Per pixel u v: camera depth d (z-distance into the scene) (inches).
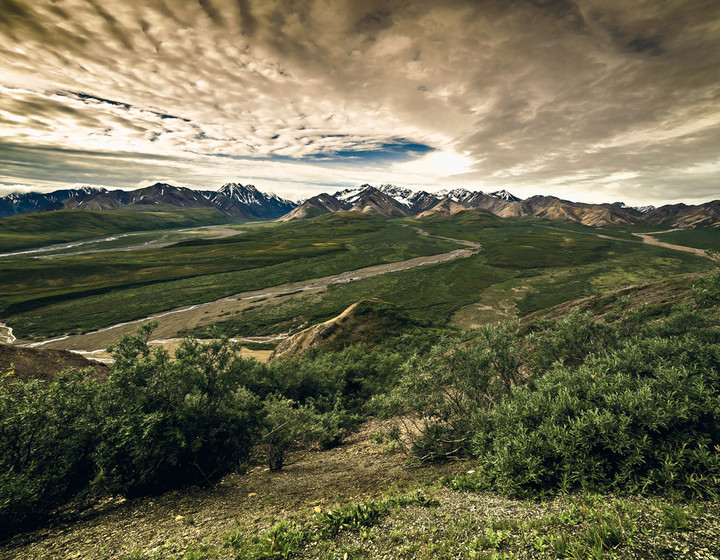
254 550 244.7
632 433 269.1
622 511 220.7
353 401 965.8
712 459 231.0
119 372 431.2
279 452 530.9
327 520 277.7
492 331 513.0
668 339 405.4
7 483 335.0
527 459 283.1
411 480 385.7
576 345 538.9
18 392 398.0
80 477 408.2
